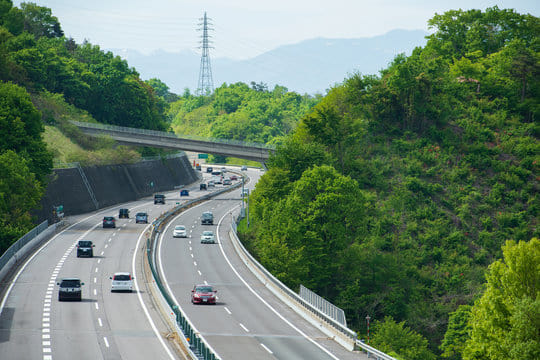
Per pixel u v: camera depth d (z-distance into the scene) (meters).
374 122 147.12
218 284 70.31
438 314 92.12
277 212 96.31
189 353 40.56
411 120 147.25
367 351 44.53
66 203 125.81
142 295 61.38
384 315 91.06
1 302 56.25
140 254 85.06
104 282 66.69
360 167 130.75
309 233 90.62
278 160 118.31
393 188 126.00
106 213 130.38
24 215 93.62
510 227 118.94
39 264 75.25
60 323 49.31
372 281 94.50
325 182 95.25
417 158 136.25
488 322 51.72
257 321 53.97
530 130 151.00
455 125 149.88
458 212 121.19
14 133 107.19
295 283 86.56
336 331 48.62
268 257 88.62
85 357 40.12
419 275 100.75
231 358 41.81
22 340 44.00
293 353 43.88
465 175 132.12
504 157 139.62
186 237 103.94
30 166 105.62
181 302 60.50
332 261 93.69
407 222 116.31
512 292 51.59
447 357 81.56
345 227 97.19
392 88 149.12
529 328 46.69
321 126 132.12
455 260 106.62
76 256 81.12
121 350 42.19
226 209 143.25
